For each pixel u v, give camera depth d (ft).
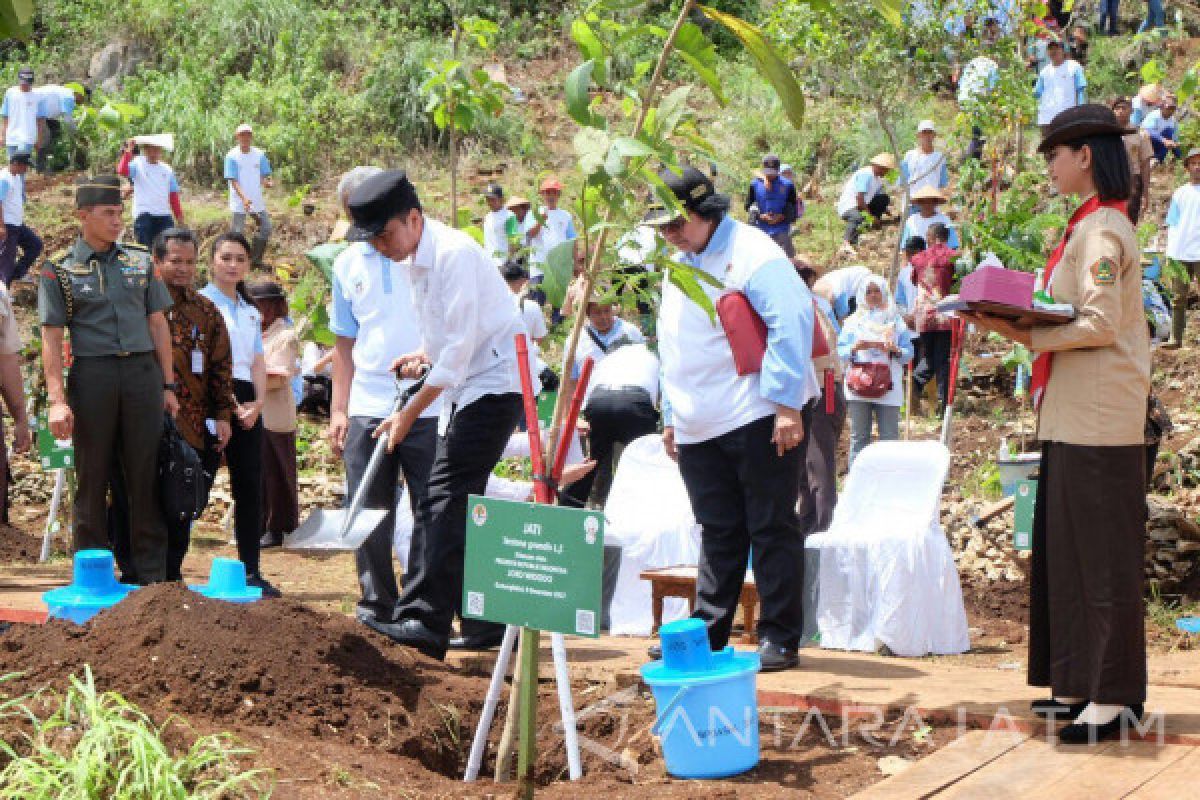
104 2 75.56
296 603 17.40
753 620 22.35
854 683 17.10
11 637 16.30
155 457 22.67
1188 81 52.80
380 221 16.99
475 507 13.50
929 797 13.12
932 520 23.45
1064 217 47.34
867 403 33.37
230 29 73.67
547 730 16.26
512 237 30.78
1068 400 14.40
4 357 24.11
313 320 30.32
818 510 27.76
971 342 48.01
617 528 24.73
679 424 18.01
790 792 13.70
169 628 15.97
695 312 17.71
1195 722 14.87
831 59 46.44
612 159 12.78
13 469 36.68
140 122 65.36
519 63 75.82
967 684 17.04
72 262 22.12
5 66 73.77
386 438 18.47
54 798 11.76
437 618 18.83
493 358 18.47
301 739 14.74
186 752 13.23
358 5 79.20
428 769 15.55
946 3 46.96
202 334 23.86
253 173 55.62
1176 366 43.09
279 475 31.45
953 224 48.24
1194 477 31.40
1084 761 13.97
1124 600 14.30
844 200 56.75
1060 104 56.44
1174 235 46.42
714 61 14.11
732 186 63.16
